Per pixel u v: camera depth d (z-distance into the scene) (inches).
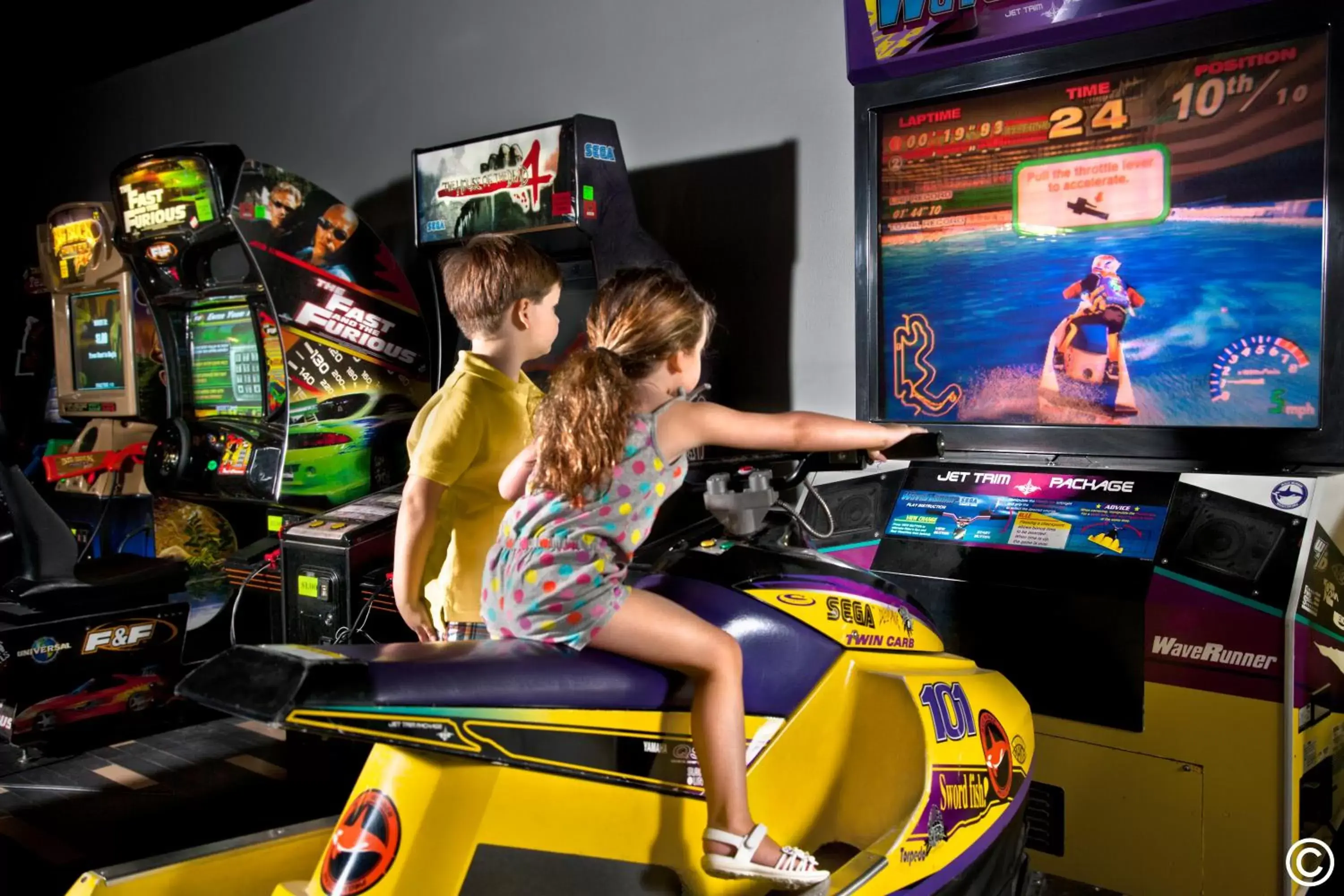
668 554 78.4
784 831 74.4
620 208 135.9
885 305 114.3
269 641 172.2
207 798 124.5
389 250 192.5
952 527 100.8
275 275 152.0
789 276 143.9
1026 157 103.8
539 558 63.5
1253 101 91.4
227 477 171.6
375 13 190.4
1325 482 85.6
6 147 282.0
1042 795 94.6
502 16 172.7
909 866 70.6
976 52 103.6
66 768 135.6
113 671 146.3
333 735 53.5
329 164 201.9
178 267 170.1
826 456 76.8
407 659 58.3
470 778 59.0
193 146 153.0
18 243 279.7
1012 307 106.3
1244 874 84.1
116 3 203.9
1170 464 96.3
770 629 72.2
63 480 218.4
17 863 106.3
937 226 109.9
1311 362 90.5
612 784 64.3
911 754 73.9
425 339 170.9
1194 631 85.3
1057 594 91.8
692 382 71.2
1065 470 99.1
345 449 160.7
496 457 91.0
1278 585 82.4
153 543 207.8
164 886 65.2
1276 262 91.7
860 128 112.9
